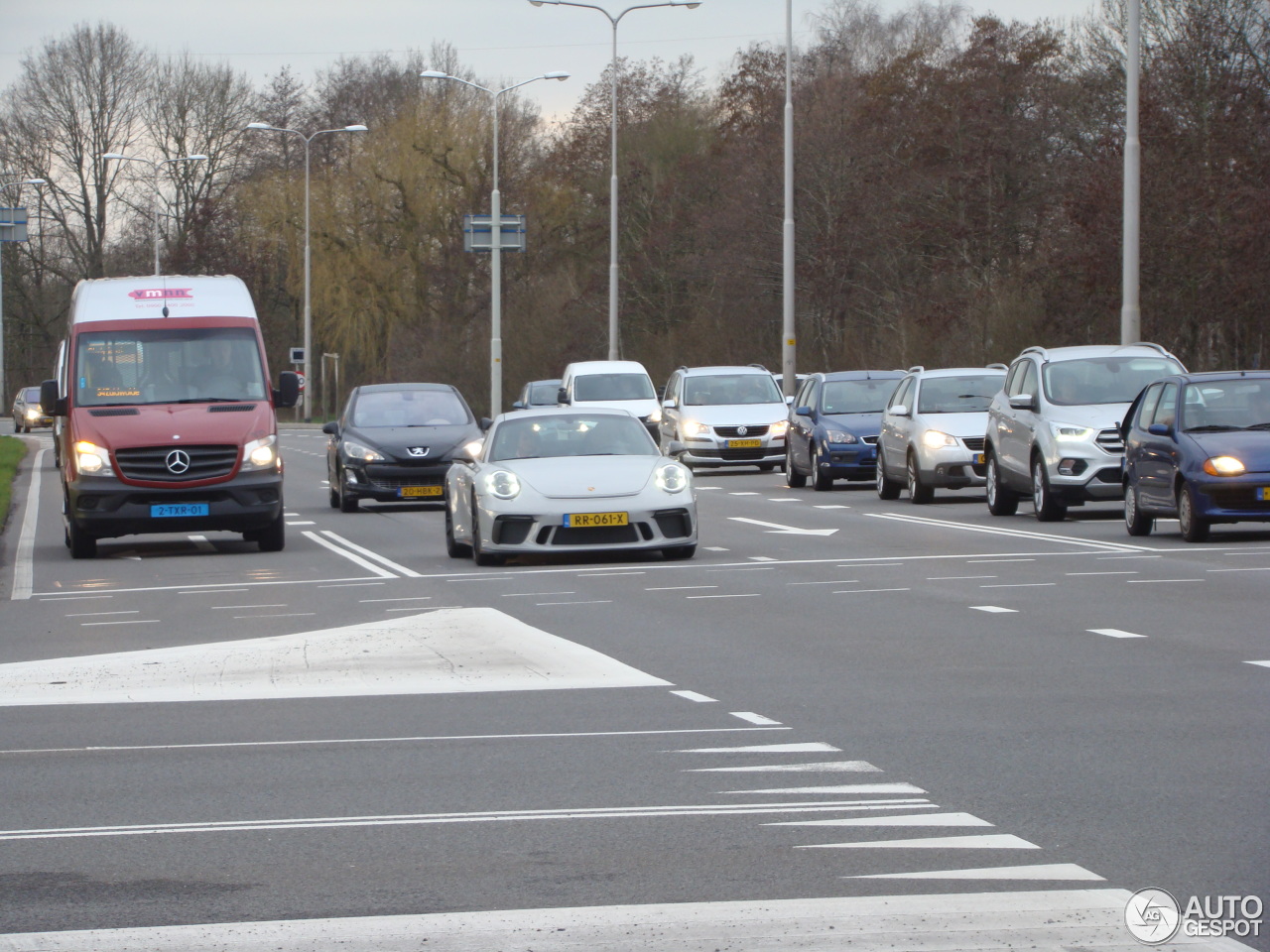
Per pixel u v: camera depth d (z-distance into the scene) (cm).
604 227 18512
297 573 4659
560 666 2823
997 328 12044
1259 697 2403
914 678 2625
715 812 1781
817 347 15875
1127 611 3406
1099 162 11206
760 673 2706
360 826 1752
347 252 18625
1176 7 11062
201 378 5381
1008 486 6222
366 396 7525
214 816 1808
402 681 2716
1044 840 1642
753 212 15750
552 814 1784
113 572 4838
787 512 6594
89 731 2333
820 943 1344
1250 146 10231
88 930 1410
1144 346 6194
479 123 18600
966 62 14538
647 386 10362
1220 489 4756
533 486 4581
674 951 1331
